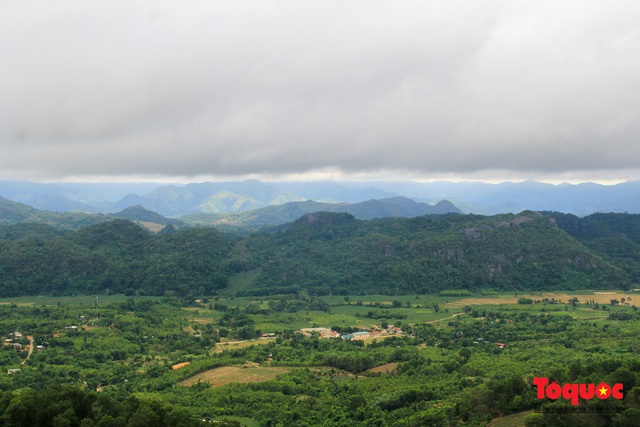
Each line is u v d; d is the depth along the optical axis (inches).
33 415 4950.8
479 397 5816.9
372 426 6048.2
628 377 5236.2
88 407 5216.5
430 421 5816.9
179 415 5206.7
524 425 5152.6
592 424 4879.4
